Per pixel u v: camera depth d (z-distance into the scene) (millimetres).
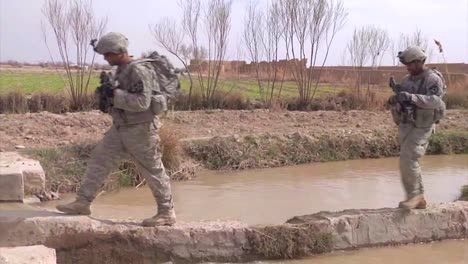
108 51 5684
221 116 16562
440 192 9906
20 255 4797
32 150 9789
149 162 5949
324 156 13312
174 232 6000
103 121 13844
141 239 5910
